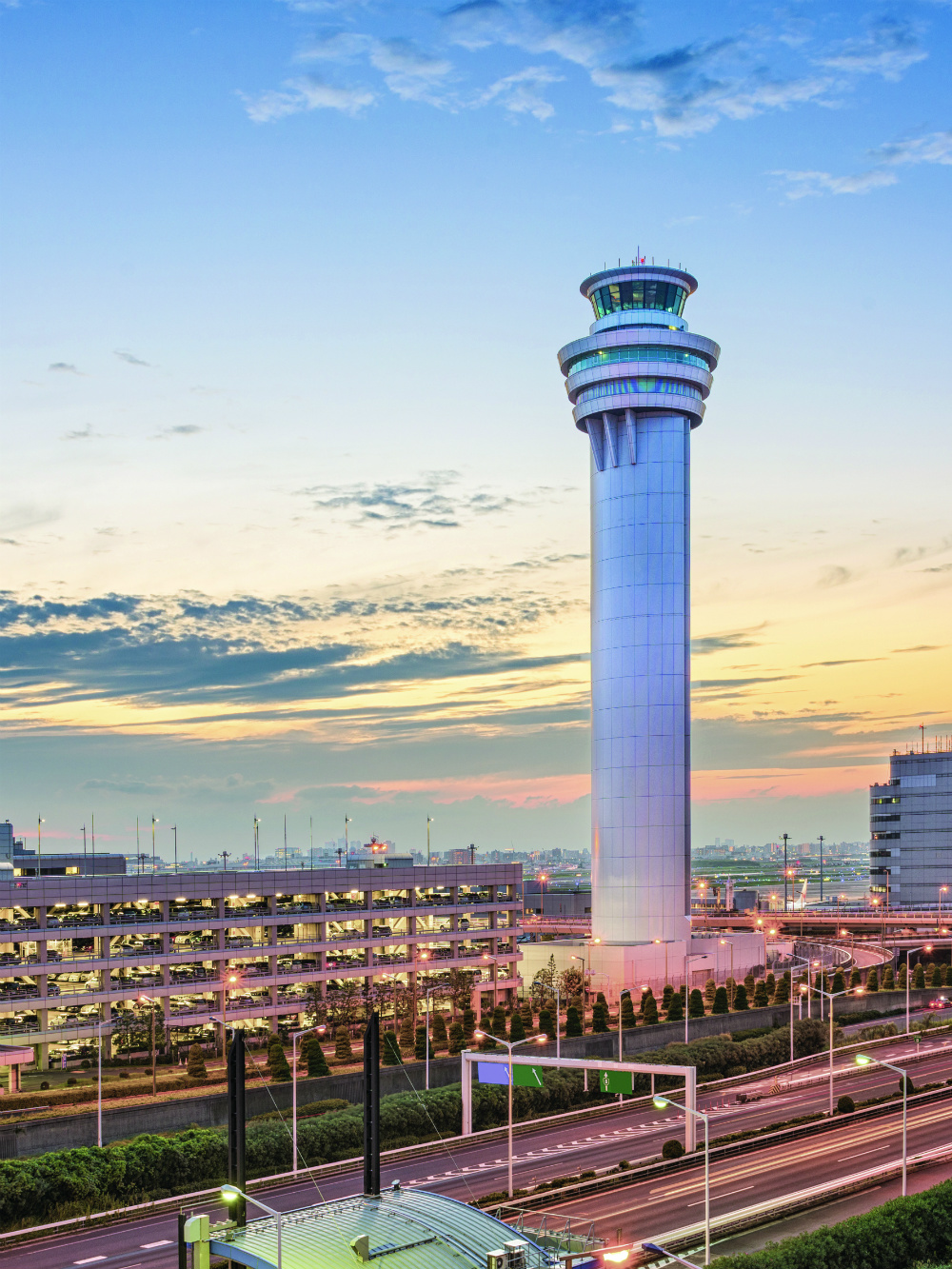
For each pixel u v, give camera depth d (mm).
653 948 196750
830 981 197375
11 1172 88875
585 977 191000
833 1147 105438
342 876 169625
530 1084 109625
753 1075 141750
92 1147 95250
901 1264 72812
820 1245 70562
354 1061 138875
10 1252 81125
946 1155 101188
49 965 141125
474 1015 161125
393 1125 111688
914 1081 136875
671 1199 89750
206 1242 61031
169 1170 96062
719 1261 67500
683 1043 147500
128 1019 140750
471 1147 109250
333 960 168125
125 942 149375
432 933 178875
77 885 144375
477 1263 59438
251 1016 154625
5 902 138500
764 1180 94688
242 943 159125
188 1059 135000
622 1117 122000
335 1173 99938
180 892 153250
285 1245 61156
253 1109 119750
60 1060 141500
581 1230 81562
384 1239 61094
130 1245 82188
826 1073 143000
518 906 191250
